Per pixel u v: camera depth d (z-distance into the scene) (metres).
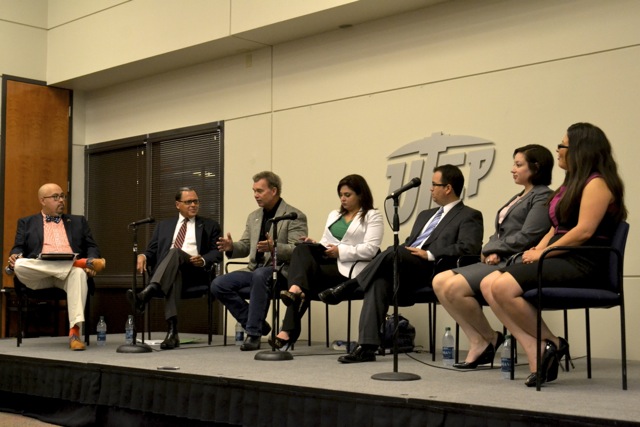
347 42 5.82
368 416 2.96
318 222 5.95
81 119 7.79
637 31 4.45
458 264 3.93
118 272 7.51
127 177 7.45
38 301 7.07
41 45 7.51
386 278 4.01
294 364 3.98
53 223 5.25
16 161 7.27
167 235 5.21
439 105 5.29
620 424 2.36
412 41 5.45
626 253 4.45
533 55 4.86
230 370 3.72
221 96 6.68
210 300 5.19
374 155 5.62
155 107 7.20
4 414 4.63
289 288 4.29
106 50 7.00
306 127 6.07
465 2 5.18
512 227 3.79
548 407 2.61
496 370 3.71
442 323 5.15
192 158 6.90
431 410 2.79
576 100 4.67
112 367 3.98
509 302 3.16
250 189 6.43
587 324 3.55
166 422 3.79
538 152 3.81
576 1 4.69
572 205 3.17
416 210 5.32
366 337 3.98
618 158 4.50
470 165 5.10
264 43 6.26
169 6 6.50
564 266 3.09
